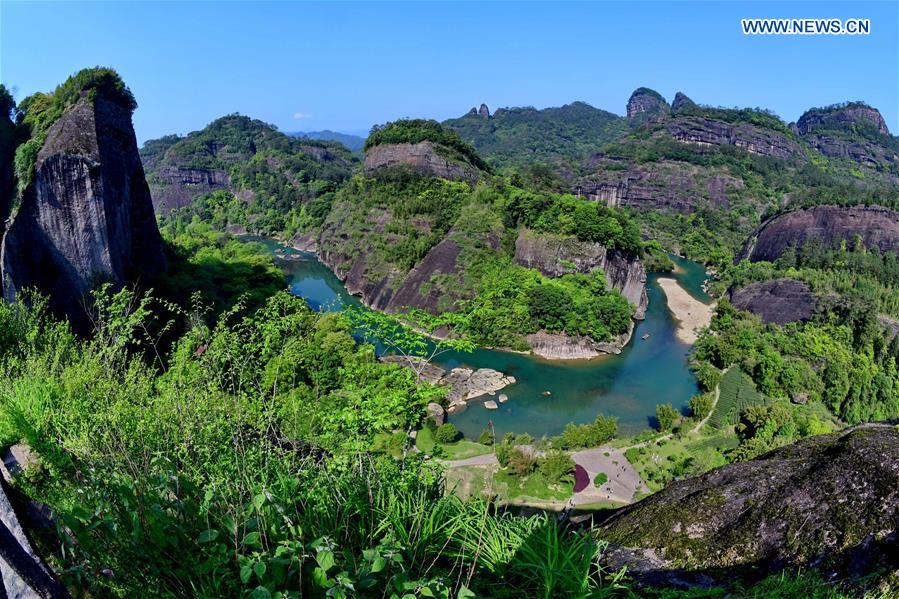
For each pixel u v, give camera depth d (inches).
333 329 1389.0
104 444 268.2
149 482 206.1
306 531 213.0
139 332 995.3
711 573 189.2
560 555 207.5
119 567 178.2
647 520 220.1
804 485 202.5
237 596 181.0
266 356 517.3
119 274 1749.5
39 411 336.8
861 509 182.7
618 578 190.9
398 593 185.5
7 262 1446.9
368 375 391.5
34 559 155.9
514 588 203.3
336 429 341.1
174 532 192.5
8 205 1553.9
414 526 230.8
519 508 927.7
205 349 494.9
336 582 163.3
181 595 177.2
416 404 352.5
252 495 215.6
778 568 180.9
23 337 529.7
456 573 214.2
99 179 1648.6
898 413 1688.0
